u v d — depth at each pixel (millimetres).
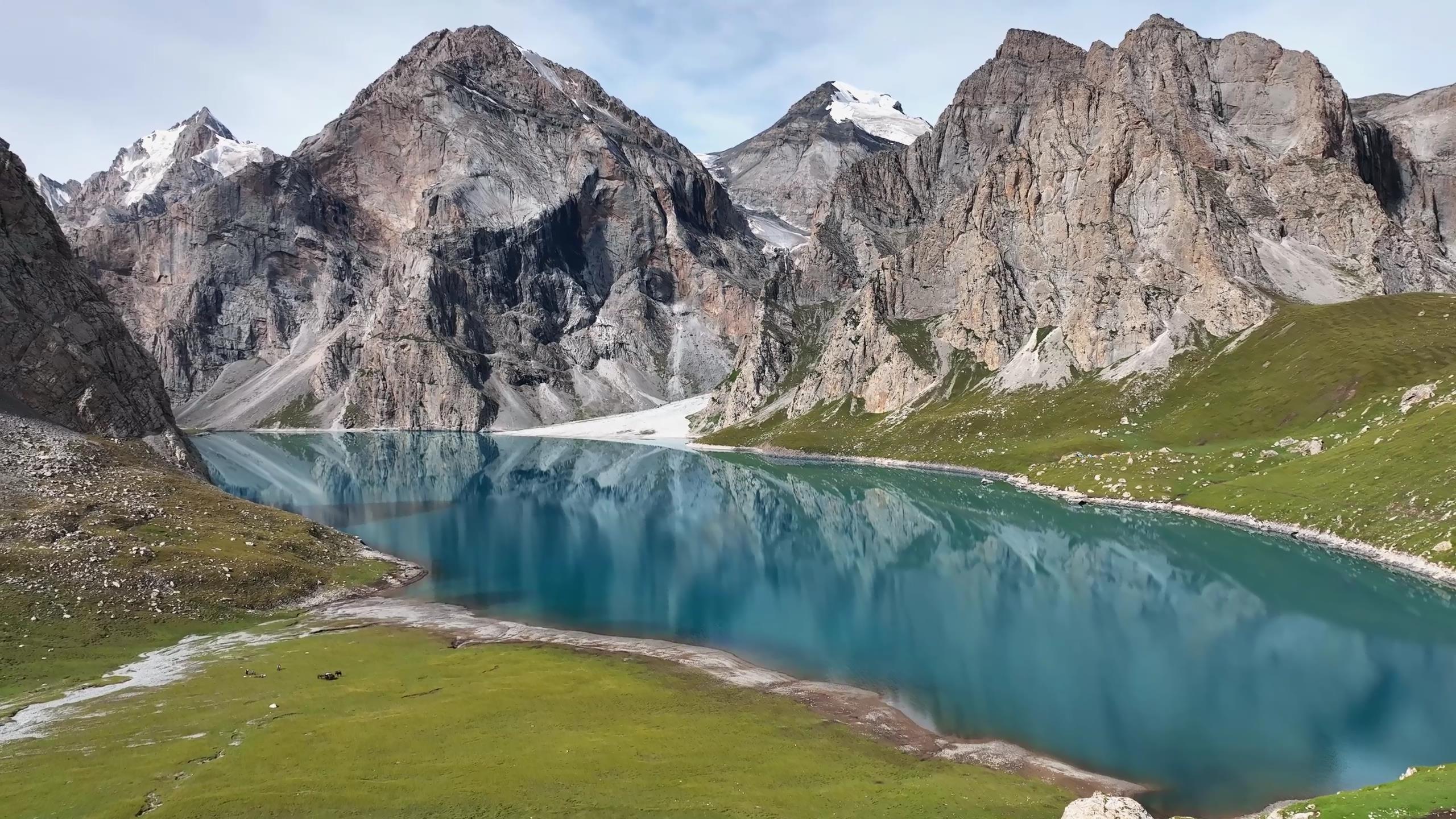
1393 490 105062
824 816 39562
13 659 58312
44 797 37844
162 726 47688
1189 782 46844
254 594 81500
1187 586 95438
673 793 41406
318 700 54125
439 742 46875
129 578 75250
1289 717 56906
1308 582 92062
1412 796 32438
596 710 54562
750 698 59281
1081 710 58281
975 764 48531
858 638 77250
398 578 98188
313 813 37281
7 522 78312
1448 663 67250
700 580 102625
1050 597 93562
